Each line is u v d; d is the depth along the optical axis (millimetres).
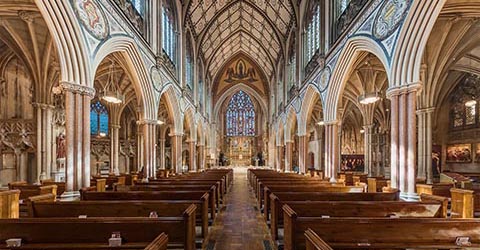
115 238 3766
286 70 25844
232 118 41844
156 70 14305
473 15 9328
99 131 26625
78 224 3928
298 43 20750
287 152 25375
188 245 4148
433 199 5895
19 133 15906
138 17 12328
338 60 12211
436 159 21031
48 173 14859
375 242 3867
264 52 32750
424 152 14508
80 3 7887
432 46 12625
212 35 28469
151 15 13836
